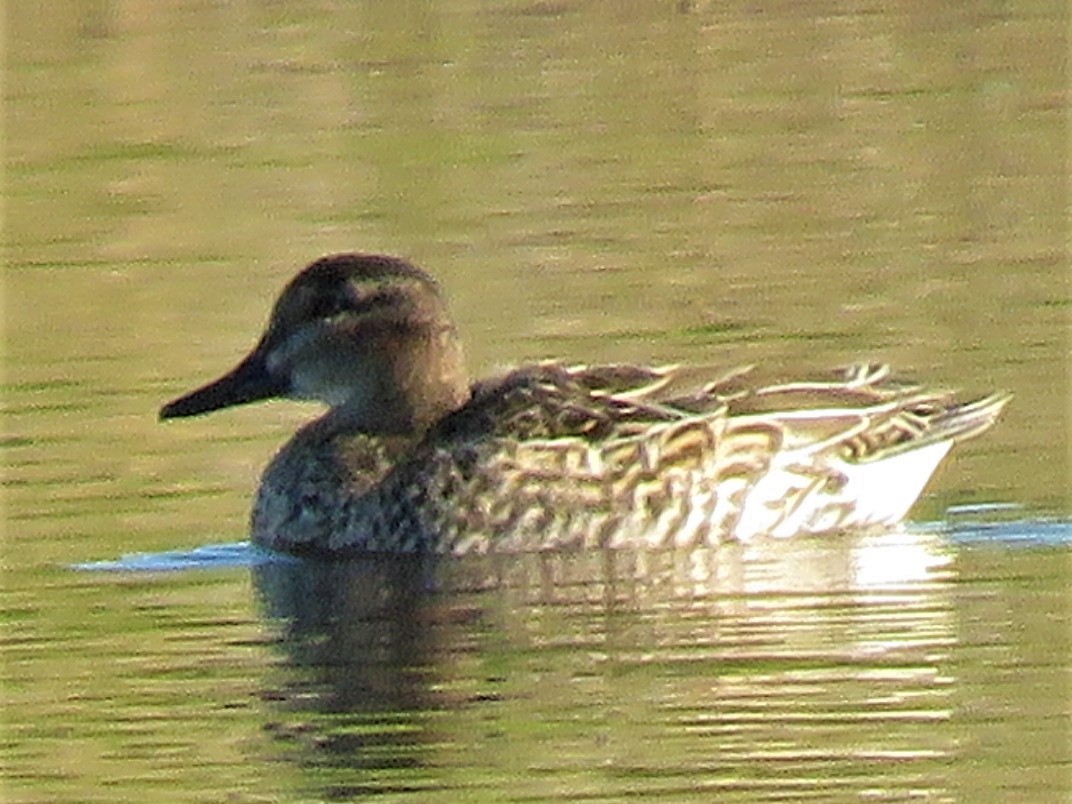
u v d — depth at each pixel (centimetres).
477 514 1820
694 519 1828
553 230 2559
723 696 1538
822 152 2805
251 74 3061
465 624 1661
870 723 1493
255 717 1519
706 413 1834
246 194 2692
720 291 2350
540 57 3152
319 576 1775
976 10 3275
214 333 2264
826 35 3222
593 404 1841
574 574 1769
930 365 2139
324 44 3169
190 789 1427
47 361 2208
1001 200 2612
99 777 1447
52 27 3158
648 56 3153
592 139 2872
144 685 1570
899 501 1859
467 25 3253
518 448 1823
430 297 1872
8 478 1948
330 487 1831
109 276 2455
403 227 2577
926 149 2795
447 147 2830
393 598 1719
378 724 1502
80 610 1702
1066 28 3200
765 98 2997
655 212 2608
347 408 1864
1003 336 2206
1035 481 1919
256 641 1638
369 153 2822
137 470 1967
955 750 1459
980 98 2955
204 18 3206
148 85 3025
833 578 1738
